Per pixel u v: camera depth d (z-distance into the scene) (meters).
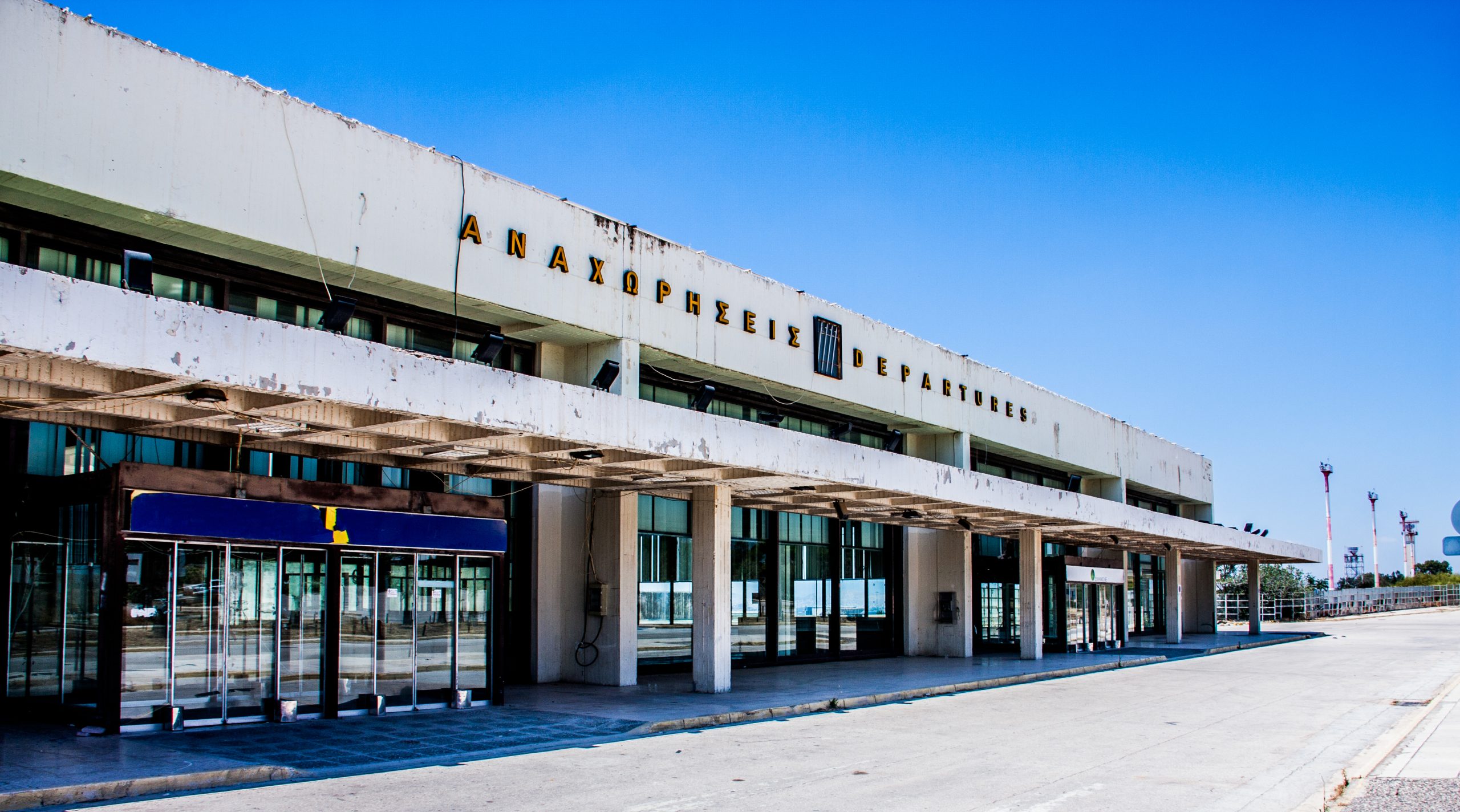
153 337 10.22
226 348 10.80
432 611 16.59
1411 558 93.44
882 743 14.27
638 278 19.41
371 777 11.23
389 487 16.86
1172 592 40.94
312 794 10.23
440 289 16.02
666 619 23.41
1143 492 43.91
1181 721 16.84
